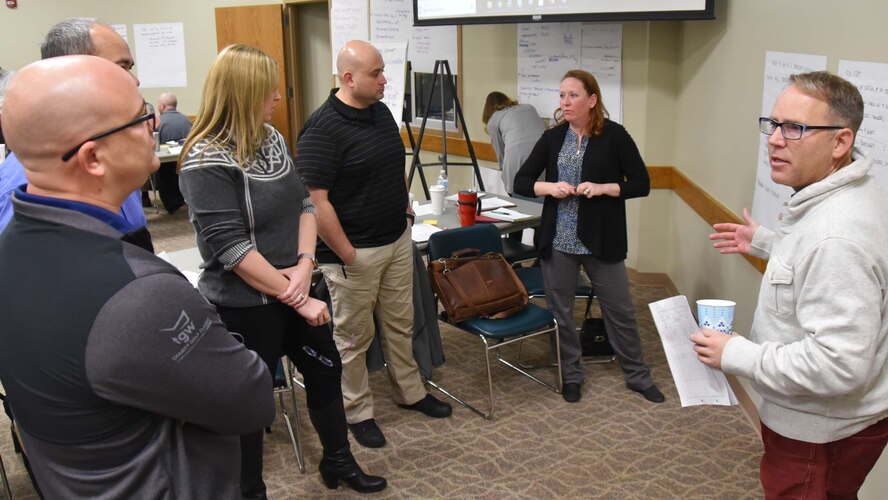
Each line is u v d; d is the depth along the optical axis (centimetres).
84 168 96
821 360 130
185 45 791
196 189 188
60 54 174
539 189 308
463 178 594
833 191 133
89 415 96
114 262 95
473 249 325
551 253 317
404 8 592
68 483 102
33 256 95
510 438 292
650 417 308
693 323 171
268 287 196
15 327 95
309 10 746
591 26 467
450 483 261
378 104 268
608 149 301
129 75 104
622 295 316
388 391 337
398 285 285
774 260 144
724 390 168
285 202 201
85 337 92
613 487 257
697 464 271
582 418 308
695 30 403
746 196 309
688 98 419
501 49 533
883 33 193
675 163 453
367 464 274
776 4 276
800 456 144
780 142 139
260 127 196
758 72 296
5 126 95
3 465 253
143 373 94
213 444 112
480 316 305
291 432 282
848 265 128
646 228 471
